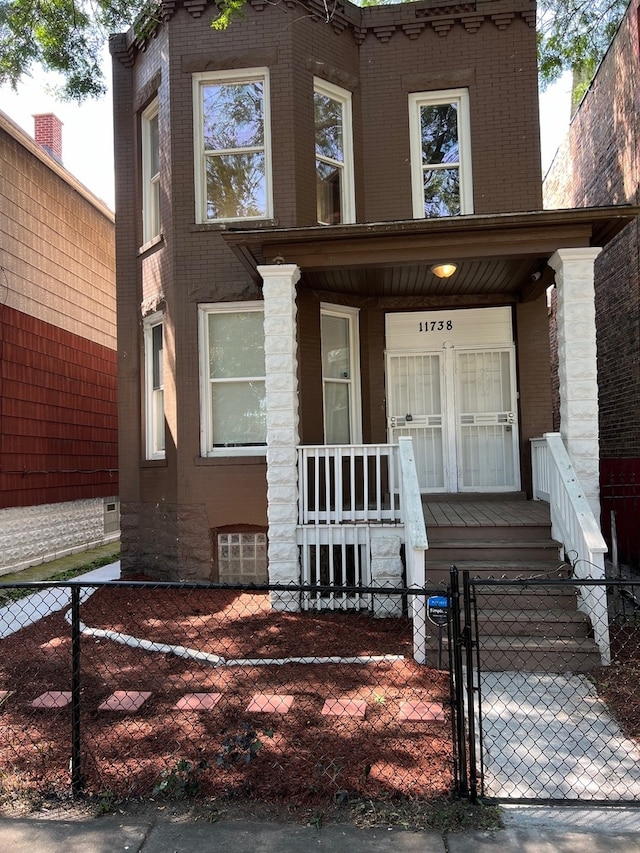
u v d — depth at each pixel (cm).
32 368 1054
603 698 454
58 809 321
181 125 836
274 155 820
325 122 883
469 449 890
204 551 804
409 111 903
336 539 675
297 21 831
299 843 292
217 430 837
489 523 651
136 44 916
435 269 736
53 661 531
